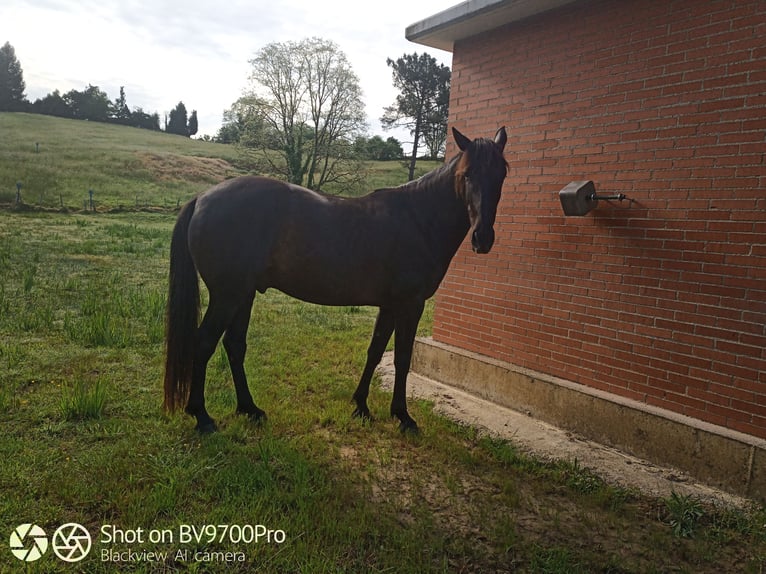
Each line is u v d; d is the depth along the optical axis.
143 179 34.84
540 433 4.04
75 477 2.82
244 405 3.85
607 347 3.95
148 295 7.41
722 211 3.26
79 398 3.62
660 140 3.57
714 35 3.28
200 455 3.18
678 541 2.75
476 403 4.68
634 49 3.71
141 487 2.83
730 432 3.22
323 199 3.72
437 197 3.91
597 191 3.98
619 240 3.83
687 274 3.45
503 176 3.44
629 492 3.21
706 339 3.36
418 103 37.72
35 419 3.49
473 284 5.08
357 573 2.29
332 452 3.49
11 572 2.09
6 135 44.53
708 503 3.07
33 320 5.83
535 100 4.44
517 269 4.64
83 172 33.41
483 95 4.95
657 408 3.62
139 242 14.84
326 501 2.81
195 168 40.59
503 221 4.77
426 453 3.61
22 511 2.50
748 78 3.13
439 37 5.17
